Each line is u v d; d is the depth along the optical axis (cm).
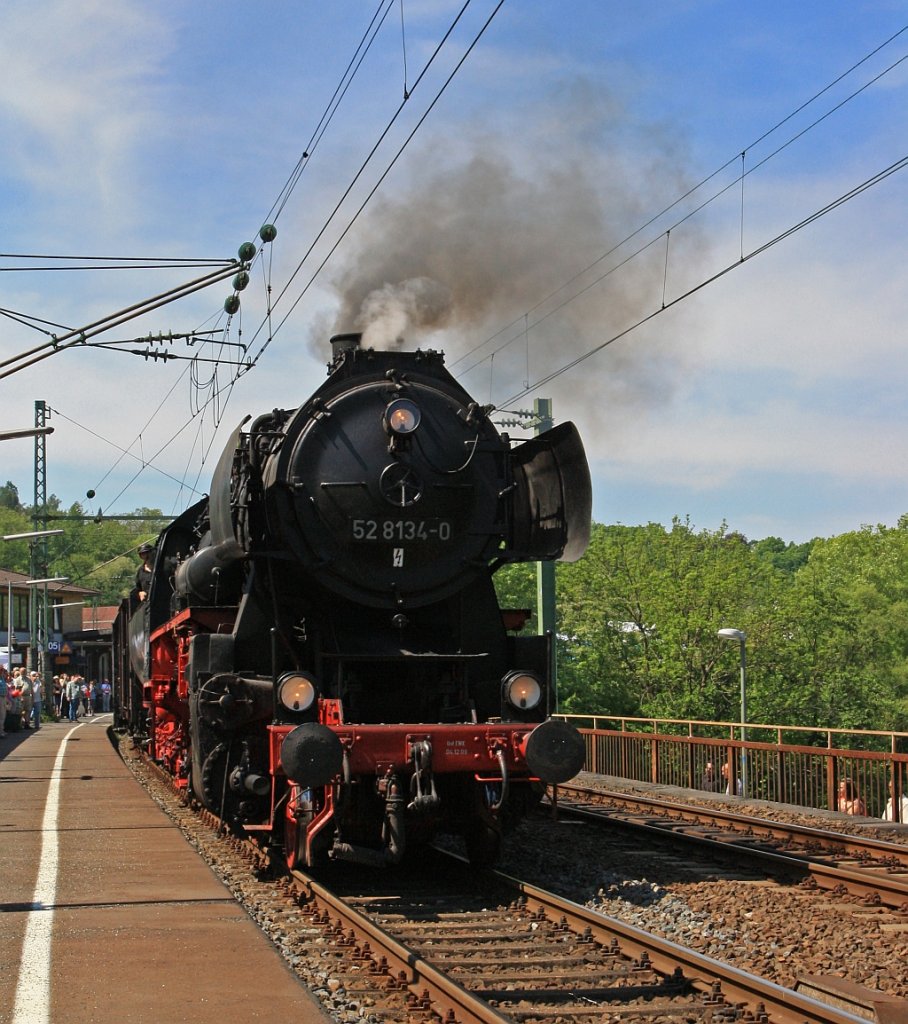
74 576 9719
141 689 1992
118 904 779
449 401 959
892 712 4094
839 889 852
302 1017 529
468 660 928
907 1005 531
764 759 1573
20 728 3216
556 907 757
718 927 744
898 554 5294
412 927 735
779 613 3753
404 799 838
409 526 920
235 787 884
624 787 1695
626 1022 545
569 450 942
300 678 846
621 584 3781
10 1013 534
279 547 923
